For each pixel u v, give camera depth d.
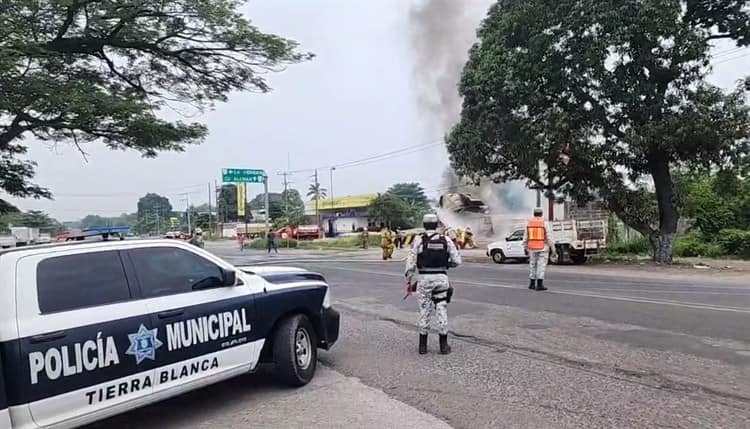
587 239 23.89
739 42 22.84
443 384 5.98
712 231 31.16
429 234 7.46
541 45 22.77
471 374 6.32
